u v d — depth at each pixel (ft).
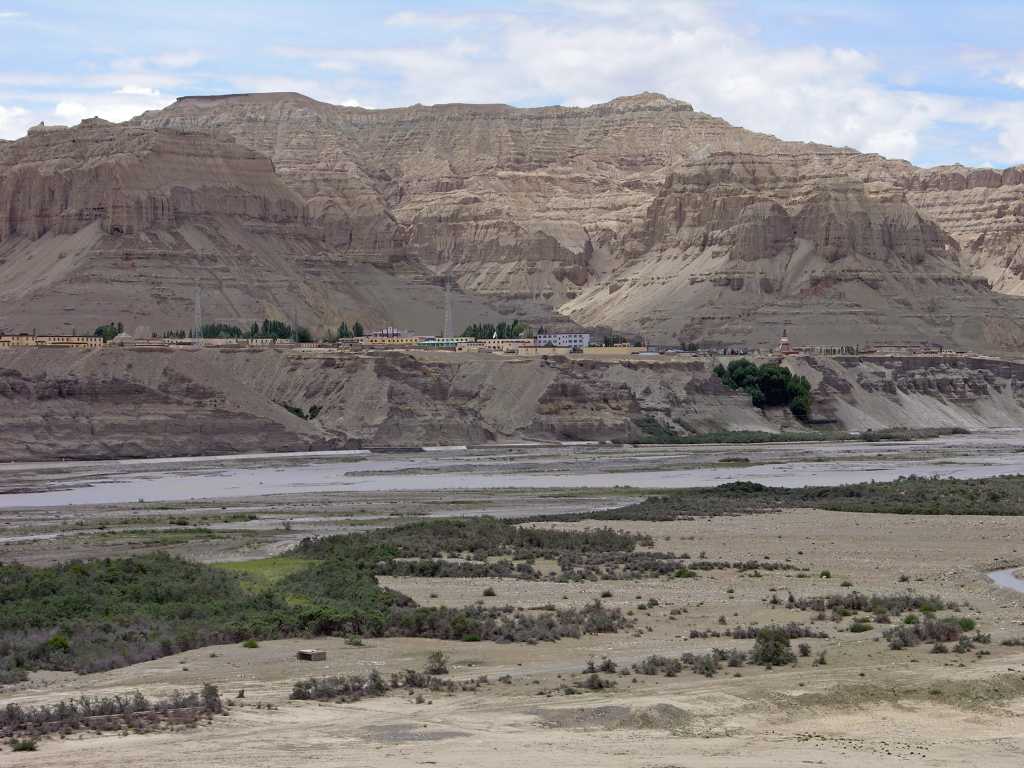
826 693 359.05
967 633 434.30
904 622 456.86
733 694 358.64
